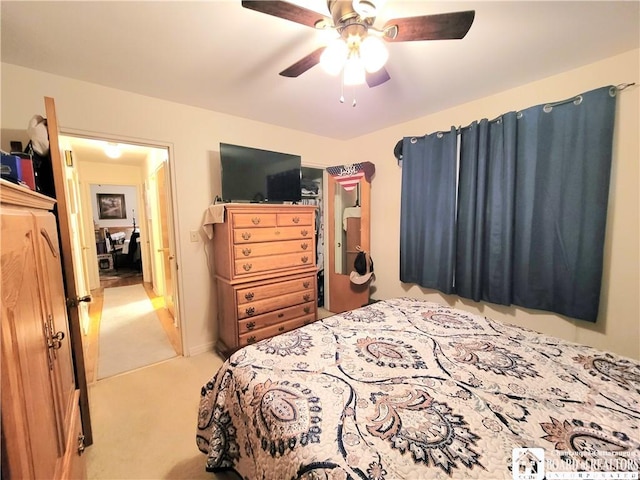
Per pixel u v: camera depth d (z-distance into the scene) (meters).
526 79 1.95
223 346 2.46
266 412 0.88
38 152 1.35
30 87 1.69
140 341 2.78
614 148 1.71
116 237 7.13
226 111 2.47
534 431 0.74
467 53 1.62
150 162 3.93
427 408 0.84
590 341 1.88
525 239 2.07
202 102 2.27
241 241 2.23
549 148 1.91
